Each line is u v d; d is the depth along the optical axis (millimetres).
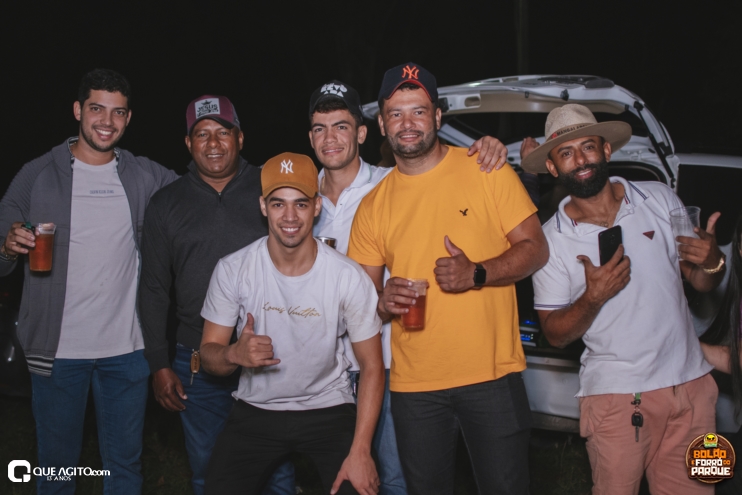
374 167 3973
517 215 3189
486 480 3156
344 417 3229
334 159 3723
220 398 3838
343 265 3129
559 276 3400
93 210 3770
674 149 5066
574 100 4758
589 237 3328
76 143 3900
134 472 3904
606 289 3049
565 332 3262
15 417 5781
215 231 3768
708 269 3234
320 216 3844
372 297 3150
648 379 3176
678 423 3232
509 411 3117
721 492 3324
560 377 4418
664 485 3289
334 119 3697
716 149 5219
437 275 2988
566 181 3342
